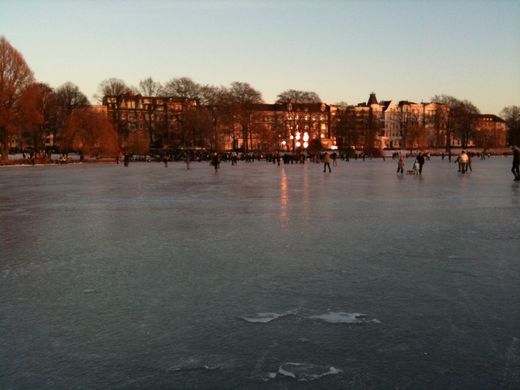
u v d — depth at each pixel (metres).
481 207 19.80
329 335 6.42
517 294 8.09
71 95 104.69
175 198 24.50
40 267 10.09
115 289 8.49
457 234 13.59
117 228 15.13
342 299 7.87
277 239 13.04
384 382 5.18
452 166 64.94
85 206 21.31
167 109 111.25
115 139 81.75
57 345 6.16
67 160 79.25
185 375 5.36
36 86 69.31
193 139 108.94
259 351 5.95
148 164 80.25
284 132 132.75
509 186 30.59
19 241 13.04
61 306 7.62
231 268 9.87
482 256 10.83
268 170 56.84
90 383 5.20
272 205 21.14
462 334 6.44
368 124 159.75
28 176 45.84
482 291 8.26
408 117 177.88
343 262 10.32
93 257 10.98
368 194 25.80
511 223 15.55
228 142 143.12
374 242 12.51
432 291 8.27
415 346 6.07
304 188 30.25
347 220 16.44
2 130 70.00
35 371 5.48
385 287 8.51
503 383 5.15
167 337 6.38
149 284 8.79
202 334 6.48
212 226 15.38
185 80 110.69
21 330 6.66
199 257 10.90
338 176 43.44
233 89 119.00
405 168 59.41
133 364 5.62
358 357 5.78
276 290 8.37
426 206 20.22
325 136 174.38
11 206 21.45
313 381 5.21
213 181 37.56
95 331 6.60
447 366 5.54
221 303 7.71
